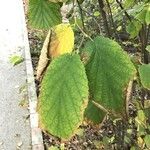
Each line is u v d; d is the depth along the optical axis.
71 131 0.20
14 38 2.35
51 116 0.20
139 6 0.48
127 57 0.21
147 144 0.69
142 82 0.30
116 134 0.81
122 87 0.21
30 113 1.57
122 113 0.21
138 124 0.70
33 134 1.44
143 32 0.57
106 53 0.21
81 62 0.20
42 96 0.20
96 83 0.21
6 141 1.47
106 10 0.46
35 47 2.16
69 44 0.23
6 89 1.82
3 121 1.58
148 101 0.69
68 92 0.20
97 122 0.26
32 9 0.27
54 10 0.27
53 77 0.20
